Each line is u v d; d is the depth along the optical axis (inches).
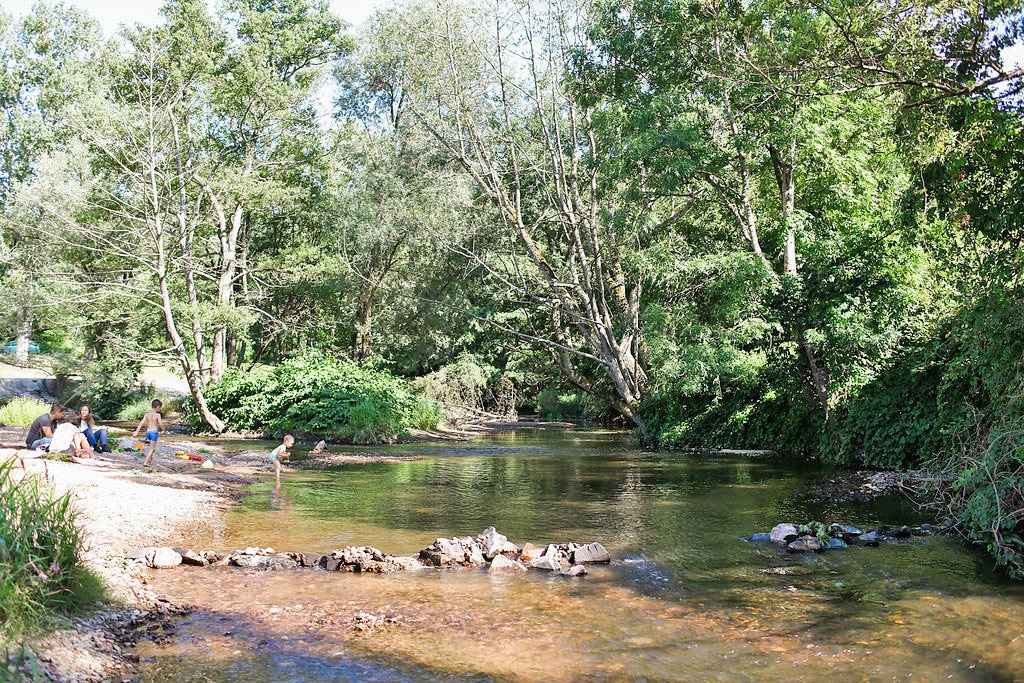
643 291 1139.9
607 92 997.2
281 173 1462.8
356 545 397.4
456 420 1518.2
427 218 1327.5
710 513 503.5
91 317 1354.6
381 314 1628.9
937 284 707.4
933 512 494.0
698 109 880.9
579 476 715.4
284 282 1462.8
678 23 860.0
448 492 603.2
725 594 308.8
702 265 824.3
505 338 1624.0
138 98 1171.3
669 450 1016.9
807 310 798.5
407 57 1180.5
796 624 270.8
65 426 629.6
